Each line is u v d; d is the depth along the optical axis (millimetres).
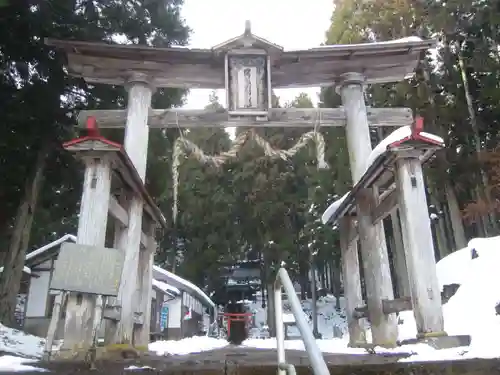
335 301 32531
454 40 17328
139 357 5469
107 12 11773
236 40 8039
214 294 29344
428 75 17438
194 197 25266
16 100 11031
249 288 28812
